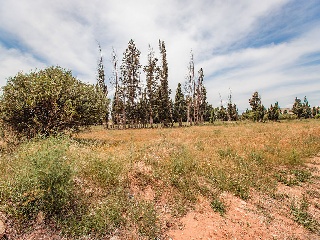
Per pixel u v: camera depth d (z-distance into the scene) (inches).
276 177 351.3
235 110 2883.9
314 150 518.0
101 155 300.7
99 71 1616.6
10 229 166.9
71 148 267.4
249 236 201.9
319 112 3203.7
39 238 164.7
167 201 245.1
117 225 191.2
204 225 212.1
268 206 261.1
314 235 210.1
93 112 647.8
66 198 190.4
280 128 1005.2
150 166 315.3
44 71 600.7
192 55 1777.8
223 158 415.8
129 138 737.6
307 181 341.1
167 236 189.9
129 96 1615.4
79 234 172.9
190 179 300.8
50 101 530.3
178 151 408.8
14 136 473.7
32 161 187.0
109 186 243.9
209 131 931.3
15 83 536.4
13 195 186.2
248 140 623.5
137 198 236.7
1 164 257.1
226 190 291.9
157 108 1702.8
